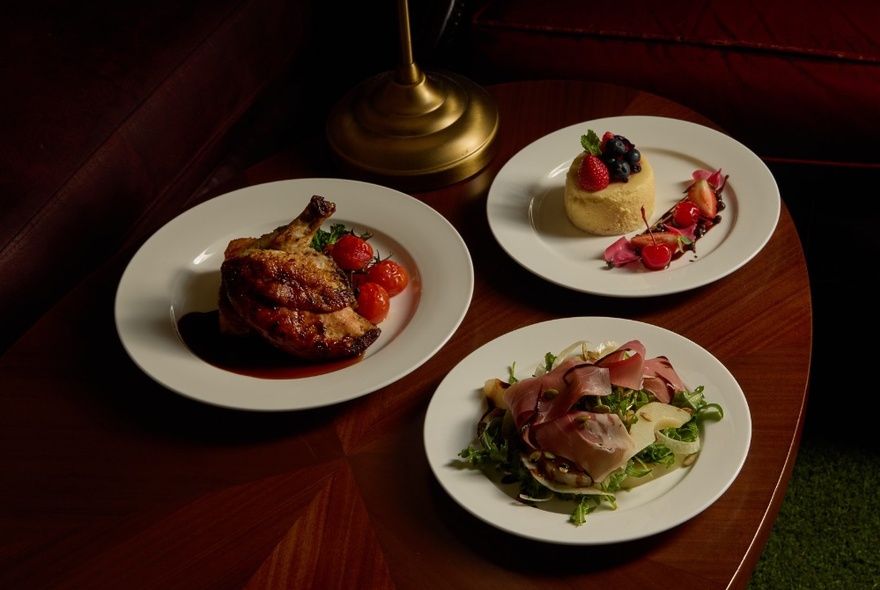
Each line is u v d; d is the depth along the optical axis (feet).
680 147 5.32
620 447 3.42
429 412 3.85
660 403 3.69
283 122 8.04
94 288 4.86
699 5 6.58
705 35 6.39
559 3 6.79
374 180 5.29
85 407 4.21
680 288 4.39
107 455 3.98
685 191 5.16
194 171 7.09
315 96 8.45
